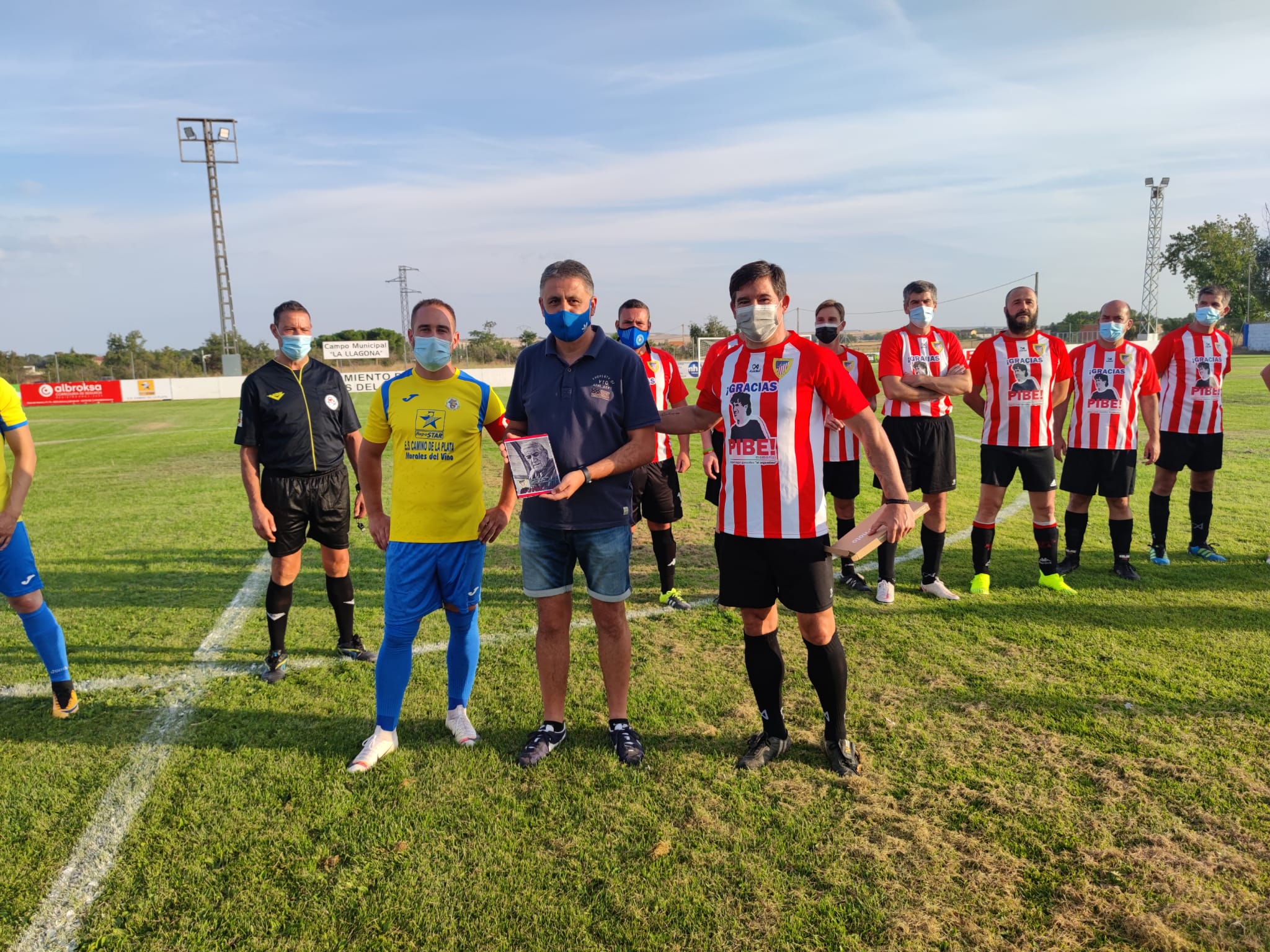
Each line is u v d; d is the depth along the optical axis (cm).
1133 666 369
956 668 371
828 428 510
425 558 295
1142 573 539
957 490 879
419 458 296
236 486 1013
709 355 307
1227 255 5484
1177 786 264
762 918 204
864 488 883
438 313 296
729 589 284
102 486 1019
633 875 222
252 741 310
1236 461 1001
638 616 468
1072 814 250
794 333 279
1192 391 550
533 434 287
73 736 316
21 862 234
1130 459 517
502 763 289
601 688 359
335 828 247
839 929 200
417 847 237
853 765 280
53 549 660
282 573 370
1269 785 264
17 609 319
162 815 257
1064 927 200
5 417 312
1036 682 353
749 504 275
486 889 217
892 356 474
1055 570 503
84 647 421
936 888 216
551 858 231
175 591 534
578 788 271
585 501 291
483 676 375
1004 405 486
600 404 289
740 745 301
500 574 567
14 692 362
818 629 275
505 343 4897
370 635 443
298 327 367
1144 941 195
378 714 296
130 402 3312
